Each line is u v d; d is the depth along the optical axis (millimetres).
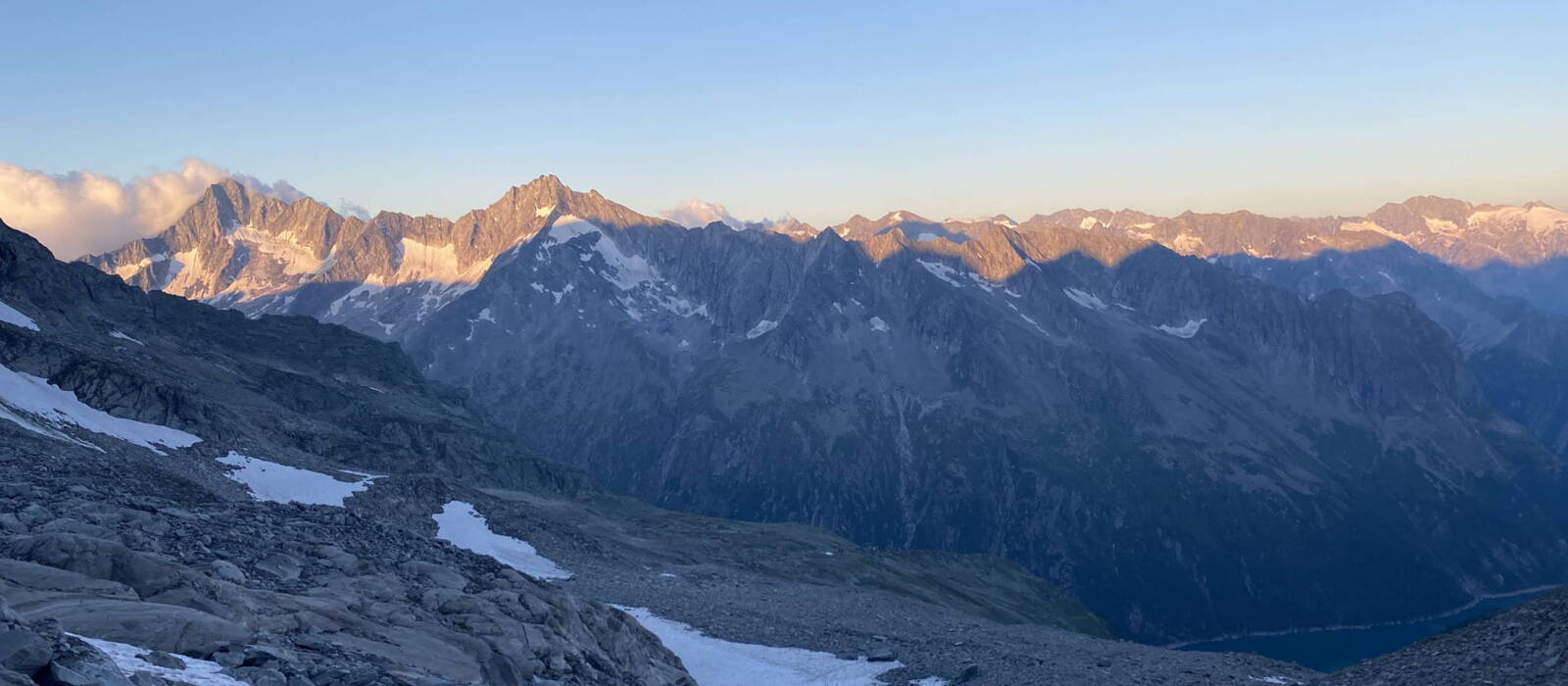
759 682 72312
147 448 107875
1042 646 87000
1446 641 48656
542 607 49594
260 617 35188
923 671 73750
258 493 108312
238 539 48781
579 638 52281
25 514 44781
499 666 40562
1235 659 80625
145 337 188500
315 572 46812
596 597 94250
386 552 55438
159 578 34719
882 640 84625
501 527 119250
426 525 115562
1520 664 41938
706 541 171875
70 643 24641
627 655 56281
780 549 183000
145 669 25953
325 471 125562
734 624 87625
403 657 36344
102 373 122000
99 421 112750
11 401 97875
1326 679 51312
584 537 125562
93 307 183875
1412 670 46594
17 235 172875
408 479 127688
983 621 107688
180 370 168500
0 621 24891
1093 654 82375
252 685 27891
